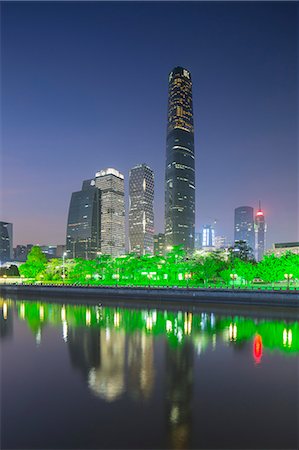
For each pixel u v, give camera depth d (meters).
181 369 37.62
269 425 24.73
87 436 23.28
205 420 25.53
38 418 25.91
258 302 90.06
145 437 23.16
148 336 56.06
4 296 136.00
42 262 193.25
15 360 41.94
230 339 53.25
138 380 34.22
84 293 125.06
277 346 48.38
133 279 162.00
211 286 114.00
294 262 112.31
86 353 45.12
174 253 160.62
